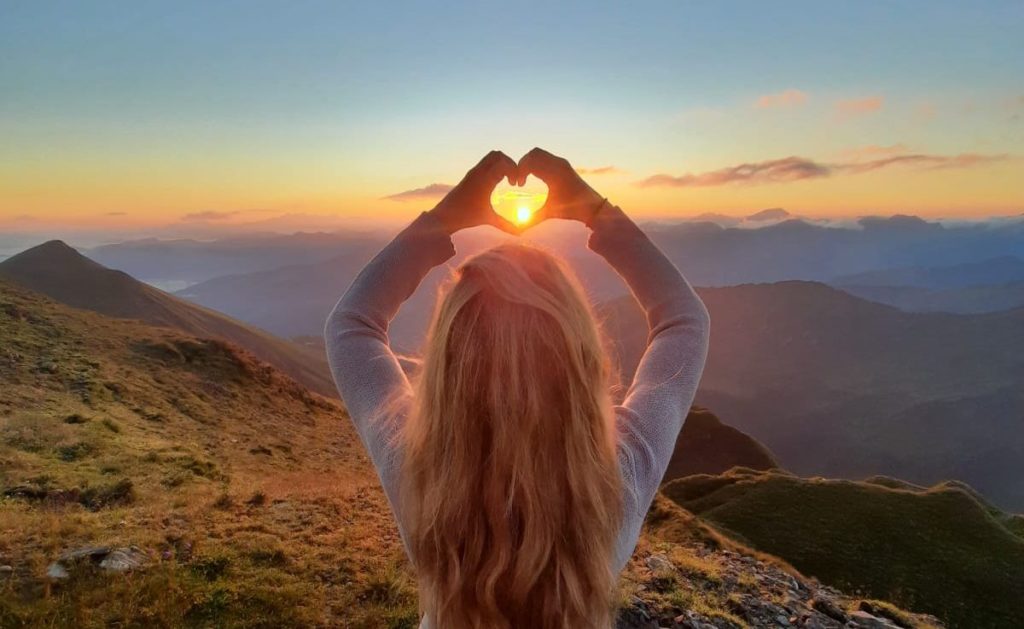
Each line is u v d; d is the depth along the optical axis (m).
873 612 13.91
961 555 42.66
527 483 1.12
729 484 57.28
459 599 1.15
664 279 1.69
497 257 1.36
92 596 8.85
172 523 12.45
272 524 13.19
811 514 47.97
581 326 1.26
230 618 8.76
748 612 11.28
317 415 46.22
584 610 1.13
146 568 9.88
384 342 1.61
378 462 1.40
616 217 1.77
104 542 10.66
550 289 1.31
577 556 1.14
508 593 1.11
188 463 21.56
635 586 10.93
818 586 15.62
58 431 22.83
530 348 1.20
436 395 1.25
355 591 10.09
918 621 13.82
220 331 137.62
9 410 25.41
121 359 42.09
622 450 1.30
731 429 93.50
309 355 159.12
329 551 11.69
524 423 1.15
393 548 12.29
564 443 1.16
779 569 16.95
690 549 18.17
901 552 42.91
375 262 1.72
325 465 32.19
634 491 1.27
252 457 29.30
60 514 12.98
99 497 15.09
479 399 1.19
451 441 1.20
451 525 1.16
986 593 38.66
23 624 8.07
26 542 10.55
